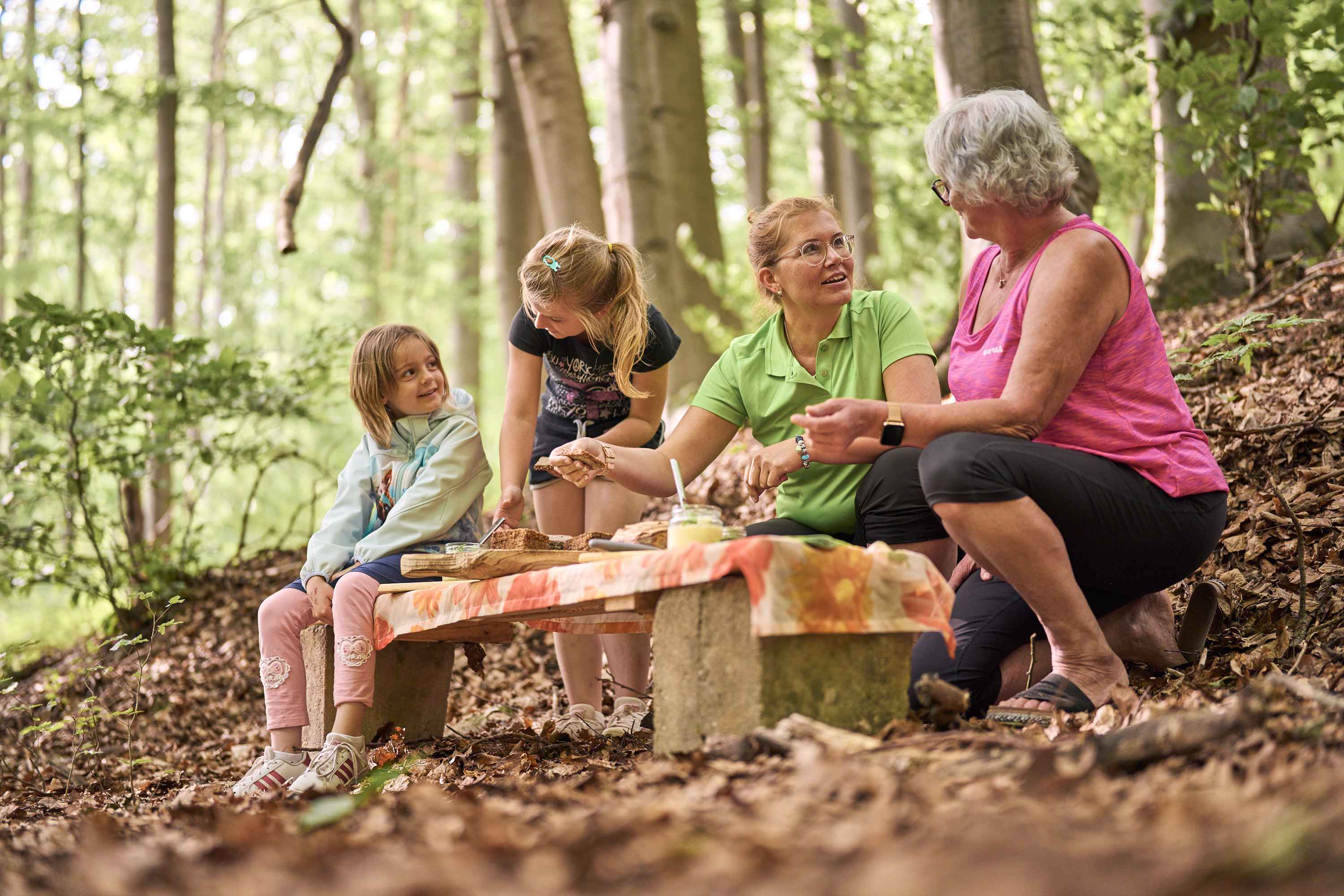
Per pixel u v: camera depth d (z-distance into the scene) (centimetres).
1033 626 292
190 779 419
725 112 1532
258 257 2088
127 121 1800
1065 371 271
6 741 511
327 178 2381
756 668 227
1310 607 332
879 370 336
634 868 148
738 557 226
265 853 183
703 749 231
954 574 317
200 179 2367
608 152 843
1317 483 397
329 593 352
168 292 1021
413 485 365
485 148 1955
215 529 796
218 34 1895
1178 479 275
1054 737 242
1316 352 492
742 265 788
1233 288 652
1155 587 292
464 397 388
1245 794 158
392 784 302
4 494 634
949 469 258
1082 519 266
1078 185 597
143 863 183
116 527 665
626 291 375
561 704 455
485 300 2069
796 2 1484
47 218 1734
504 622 362
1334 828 129
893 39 1076
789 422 347
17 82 1519
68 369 693
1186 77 556
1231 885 119
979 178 283
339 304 2114
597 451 328
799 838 154
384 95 2289
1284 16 532
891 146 1353
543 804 212
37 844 234
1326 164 1144
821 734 215
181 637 602
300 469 1152
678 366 797
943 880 125
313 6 2295
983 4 570
